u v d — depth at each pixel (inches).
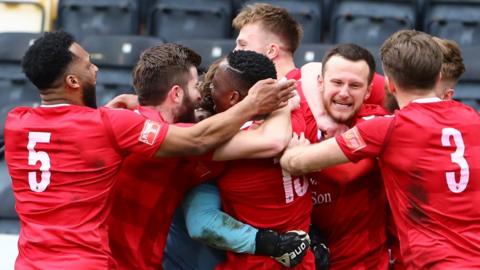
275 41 535.8
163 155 456.1
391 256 523.8
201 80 516.7
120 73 895.1
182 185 487.5
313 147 465.4
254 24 538.0
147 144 453.7
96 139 456.1
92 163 455.8
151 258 488.4
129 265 482.6
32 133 463.2
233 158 464.8
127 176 481.1
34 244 451.8
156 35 990.4
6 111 872.3
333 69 484.7
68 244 449.4
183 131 455.2
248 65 469.7
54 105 467.2
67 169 456.4
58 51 465.1
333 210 502.3
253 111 459.2
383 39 967.0
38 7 1007.0
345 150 459.2
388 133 457.7
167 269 518.0
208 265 509.7
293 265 470.3
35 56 465.1
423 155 455.2
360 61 484.1
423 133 455.5
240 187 476.7
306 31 973.2
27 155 463.5
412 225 458.3
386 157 462.0
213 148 462.3
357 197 502.0
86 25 994.7
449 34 967.6
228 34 994.7
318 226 512.1
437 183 453.7
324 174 493.4
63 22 997.8
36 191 459.2
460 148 456.1
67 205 453.7
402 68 463.5
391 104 519.8
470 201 453.7
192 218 483.2
